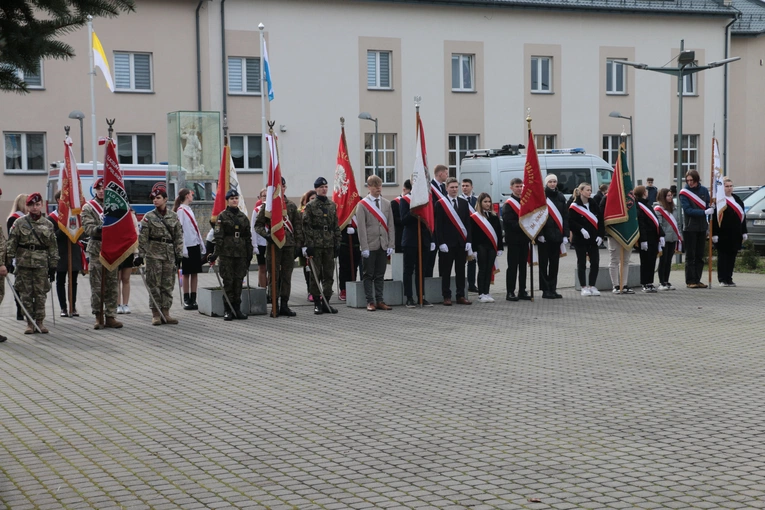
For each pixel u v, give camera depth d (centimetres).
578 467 636
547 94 3978
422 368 1011
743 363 1018
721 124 4316
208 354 1121
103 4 552
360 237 1503
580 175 3106
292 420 788
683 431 730
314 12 3575
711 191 1803
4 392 917
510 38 3897
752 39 4441
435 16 3766
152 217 1380
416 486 601
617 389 893
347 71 3638
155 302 1377
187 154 2655
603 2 4028
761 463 639
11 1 527
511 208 1627
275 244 1430
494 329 1295
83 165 2745
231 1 3459
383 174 3744
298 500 577
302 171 3588
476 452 679
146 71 3378
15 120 3180
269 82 2952
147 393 904
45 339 1262
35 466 662
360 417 793
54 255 1341
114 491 602
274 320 1420
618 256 1717
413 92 3750
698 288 1797
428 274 1623
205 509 563
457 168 3869
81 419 802
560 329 1287
